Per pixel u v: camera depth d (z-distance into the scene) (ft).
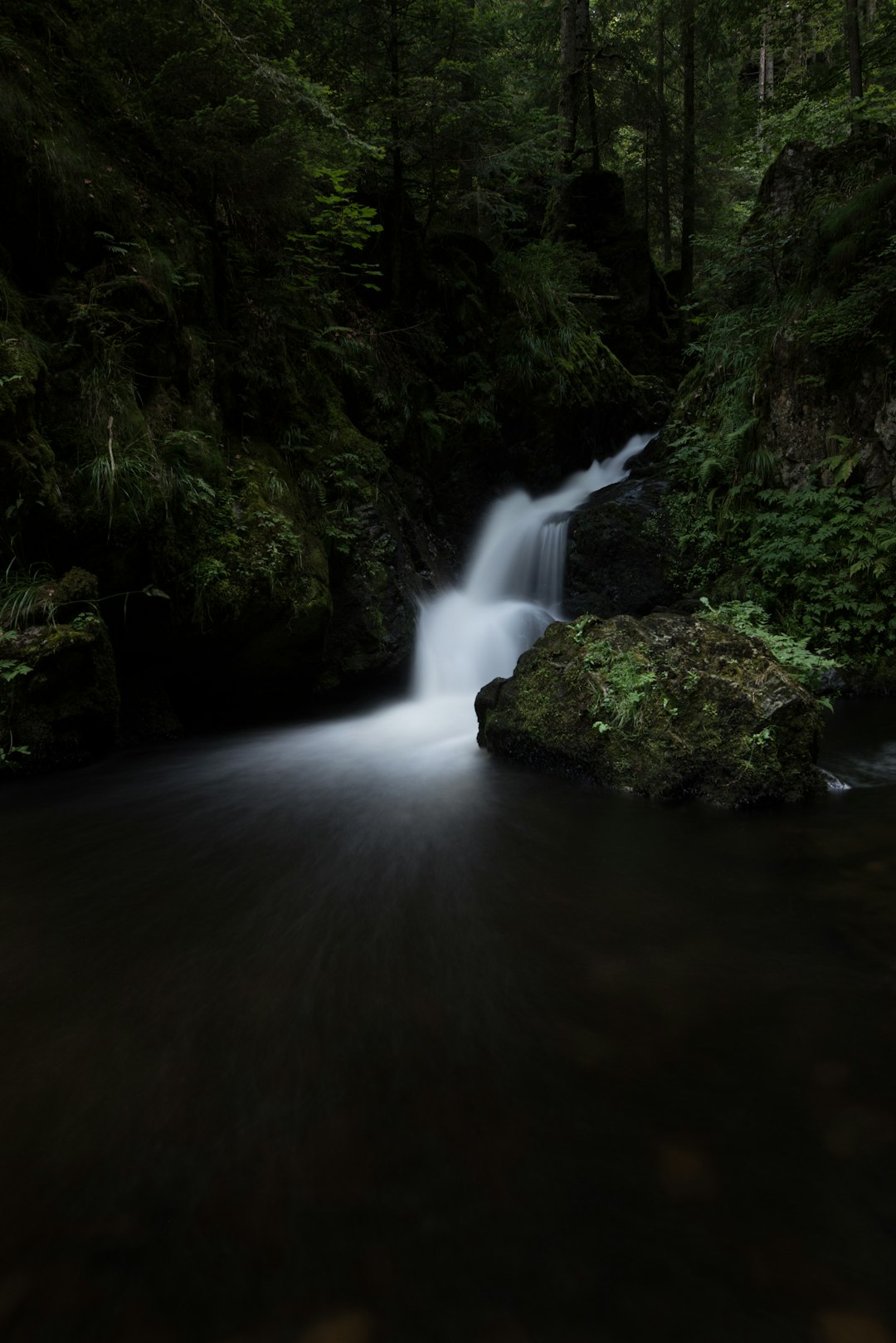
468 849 13.01
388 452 30.68
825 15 48.24
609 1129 6.30
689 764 15.20
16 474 16.43
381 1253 5.16
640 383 46.50
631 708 16.01
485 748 19.67
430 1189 5.71
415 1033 7.75
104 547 18.37
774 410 30.17
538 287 38.70
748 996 8.23
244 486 22.04
